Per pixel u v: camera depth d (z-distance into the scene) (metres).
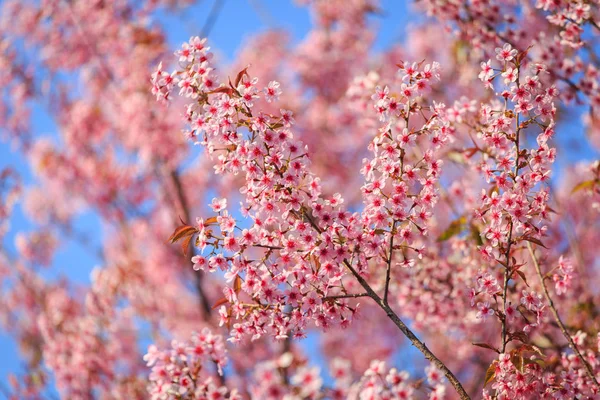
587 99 6.19
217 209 4.32
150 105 11.86
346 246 4.18
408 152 5.91
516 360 4.41
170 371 4.18
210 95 4.36
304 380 4.11
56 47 12.35
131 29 11.92
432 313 6.78
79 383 8.95
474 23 6.65
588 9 5.70
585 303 6.49
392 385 3.93
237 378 7.53
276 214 4.35
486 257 4.53
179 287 12.27
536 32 6.89
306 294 4.16
